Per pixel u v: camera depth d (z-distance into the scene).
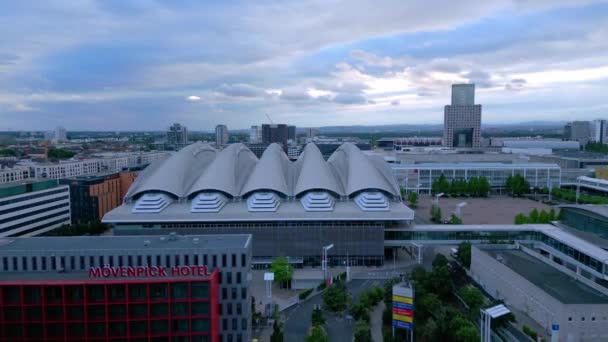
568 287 91.31
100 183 193.75
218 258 78.69
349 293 112.06
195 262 78.44
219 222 135.88
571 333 82.38
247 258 80.25
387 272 128.88
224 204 143.88
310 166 164.62
